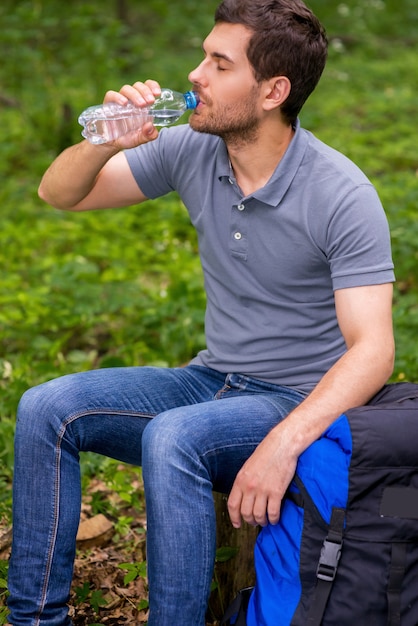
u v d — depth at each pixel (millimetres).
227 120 3096
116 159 3496
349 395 2854
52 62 13773
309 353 3215
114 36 14039
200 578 2793
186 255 7000
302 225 3084
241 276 3236
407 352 5195
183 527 2771
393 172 9242
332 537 2686
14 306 6277
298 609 2725
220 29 3074
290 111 3137
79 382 3127
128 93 3102
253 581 3400
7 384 5160
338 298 3033
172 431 2854
